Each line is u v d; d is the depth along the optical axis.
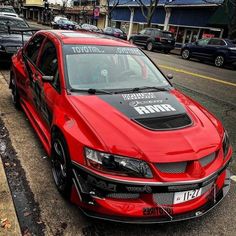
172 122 3.39
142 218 2.99
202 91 10.09
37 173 4.23
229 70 17.98
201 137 3.29
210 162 3.24
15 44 10.11
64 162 3.44
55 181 3.82
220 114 7.63
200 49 20.38
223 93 10.07
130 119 3.33
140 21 38.31
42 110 4.58
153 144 3.03
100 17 50.69
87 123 3.25
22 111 6.43
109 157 2.95
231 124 6.90
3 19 11.92
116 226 3.33
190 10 30.17
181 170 3.01
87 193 3.03
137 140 3.05
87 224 3.34
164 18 33.75
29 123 5.84
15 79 6.27
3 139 5.15
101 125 3.21
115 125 3.21
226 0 22.44
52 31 5.22
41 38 5.37
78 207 3.35
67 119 3.51
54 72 4.33
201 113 3.84
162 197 2.99
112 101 3.70
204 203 3.22
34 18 78.25
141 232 3.27
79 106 3.56
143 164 2.93
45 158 4.64
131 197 2.97
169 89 4.44
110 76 4.30
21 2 78.00
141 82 4.41
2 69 10.26
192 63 19.44
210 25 25.41
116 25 44.06
